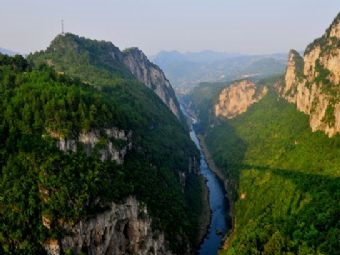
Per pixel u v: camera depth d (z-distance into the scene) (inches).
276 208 7519.7
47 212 5644.7
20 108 6407.5
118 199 6378.0
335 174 7485.2
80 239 5836.6
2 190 5669.3
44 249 5551.2
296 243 6092.5
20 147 5989.2
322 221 6284.5
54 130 6225.4
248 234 6919.3
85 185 6043.3
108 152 6727.4
